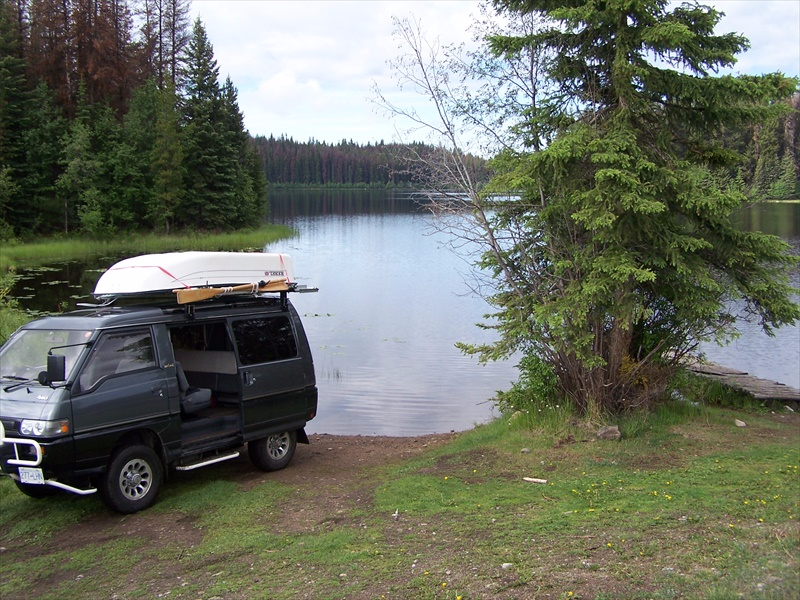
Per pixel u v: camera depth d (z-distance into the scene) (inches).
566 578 185.0
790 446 327.9
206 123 2295.8
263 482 309.4
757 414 415.5
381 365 638.5
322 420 477.7
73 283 1154.0
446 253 1774.1
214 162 2284.7
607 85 346.3
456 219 376.8
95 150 2228.1
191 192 2244.1
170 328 289.9
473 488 279.3
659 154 331.0
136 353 273.9
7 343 277.0
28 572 216.5
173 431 280.8
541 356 379.9
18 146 2057.1
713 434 347.3
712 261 346.6
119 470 262.5
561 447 330.3
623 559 195.2
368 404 516.1
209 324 314.5
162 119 2146.9
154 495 274.8
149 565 217.6
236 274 318.3
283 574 203.8
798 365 649.6
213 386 324.2
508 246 368.5
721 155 350.0
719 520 224.1
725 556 192.4
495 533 223.0
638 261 328.8
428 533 228.5
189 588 199.3
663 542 206.2
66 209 2070.6
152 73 2630.4
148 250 1843.0
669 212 321.1
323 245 2007.9
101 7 2452.0
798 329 816.9
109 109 2261.3
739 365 652.7
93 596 198.5
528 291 367.6
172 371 282.4
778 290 339.9
